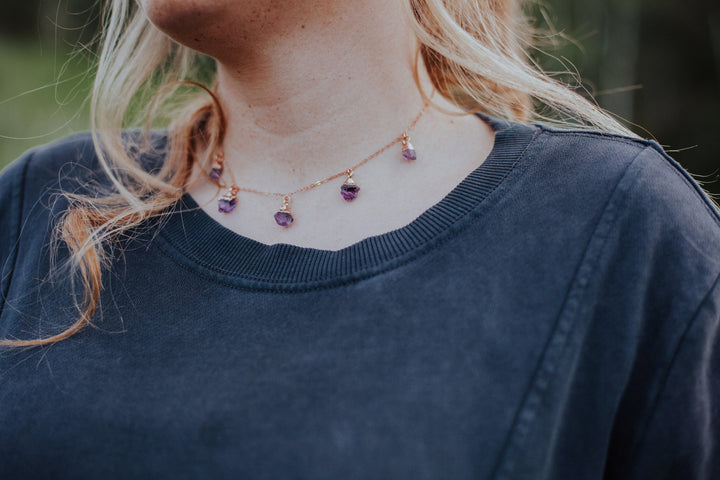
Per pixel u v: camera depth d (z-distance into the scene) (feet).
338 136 1.59
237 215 1.64
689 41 7.79
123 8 1.74
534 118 1.91
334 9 1.52
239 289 1.50
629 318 1.43
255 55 1.54
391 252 1.47
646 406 1.46
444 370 1.38
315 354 1.42
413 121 1.62
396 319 1.42
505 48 1.77
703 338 1.45
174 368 1.46
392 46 1.59
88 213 1.65
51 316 1.59
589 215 1.46
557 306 1.41
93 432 1.45
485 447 1.36
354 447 1.36
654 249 1.45
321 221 1.58
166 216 1.64
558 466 1.43
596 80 6.79
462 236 1.47
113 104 1.77
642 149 1.55
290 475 1.36
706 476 1.51
